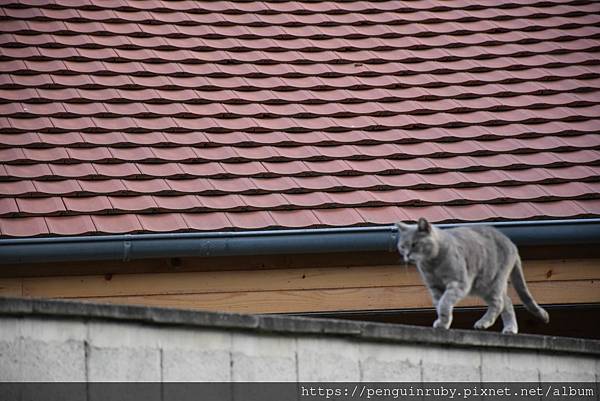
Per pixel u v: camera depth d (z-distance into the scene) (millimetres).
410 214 27281
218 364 17172
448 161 29484
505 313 23766
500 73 33375
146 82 31453
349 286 27250
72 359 16141
